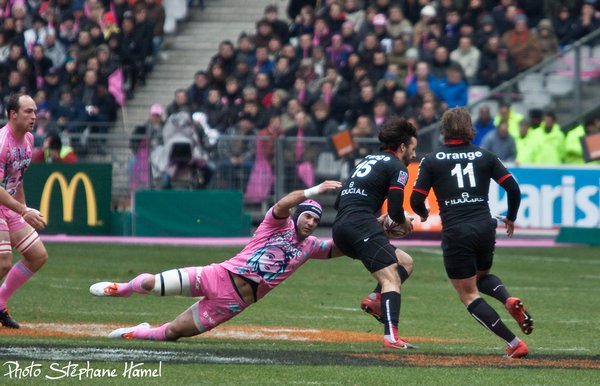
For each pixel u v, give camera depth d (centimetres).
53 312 2850
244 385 1836
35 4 6594
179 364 2019
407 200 4962
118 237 5009
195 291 2316
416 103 5275
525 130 5053
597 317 3030
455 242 2205
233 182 5097
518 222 4934
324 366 2034
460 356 2212
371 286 3662
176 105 5488
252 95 5428
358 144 5056
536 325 2862
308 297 3353
